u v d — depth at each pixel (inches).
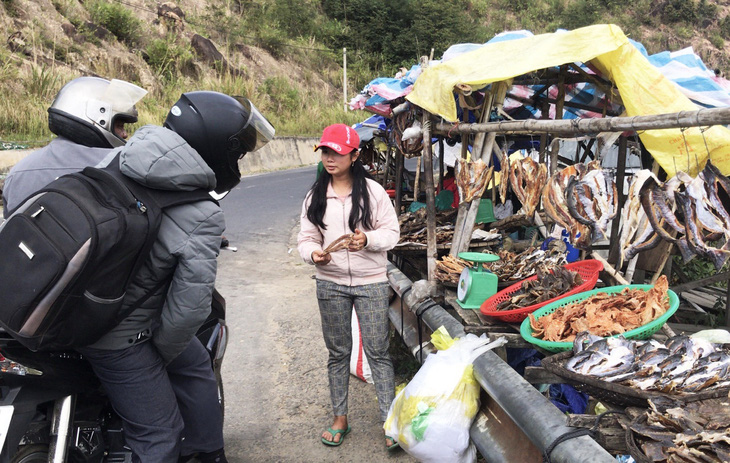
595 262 131.3
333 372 133.3
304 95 1346.0
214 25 1385.3
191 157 77.8
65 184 73.7
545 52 135.4
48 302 68.1
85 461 87.0
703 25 3061.0
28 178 88.7
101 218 70.0
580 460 72.0
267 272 285.0
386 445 128.5
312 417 143.9
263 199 537.6
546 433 80.5
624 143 154.8
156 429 86.0
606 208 107.0
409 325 162.1
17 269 68.7
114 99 95.5
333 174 124.3
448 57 177.8
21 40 802.2
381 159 469.1
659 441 70.1
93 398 90.0
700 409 76.4
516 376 96.7
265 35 1493.6
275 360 177.8
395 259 229.3
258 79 1338.6
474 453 106.6
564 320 105.3
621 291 116.8
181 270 78.4
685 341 92.3
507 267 147.4
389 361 133.7
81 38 941.8
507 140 240.4
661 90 128.6
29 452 80.5
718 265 87.7
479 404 106.5
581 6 2600.9
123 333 81.2
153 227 74.3
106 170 76.4
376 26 1782.7
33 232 69.2
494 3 2546.8
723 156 122.3
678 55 185.0
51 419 82.4
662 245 153.1
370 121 377.4
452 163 296.4
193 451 101.1
